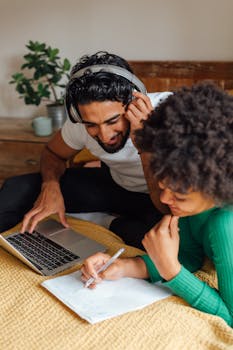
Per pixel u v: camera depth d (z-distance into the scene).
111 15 2.42
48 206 1.28
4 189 1.44
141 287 0.88
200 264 1.01
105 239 1.15
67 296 0.84
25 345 0.72
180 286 0.82
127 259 0.95
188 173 0.67
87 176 1.55
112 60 1.10
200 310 0.82
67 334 0.74
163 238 0.81
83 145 1.47
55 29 2.56
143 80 2.41
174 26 2.31
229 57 2.28
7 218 1.37
